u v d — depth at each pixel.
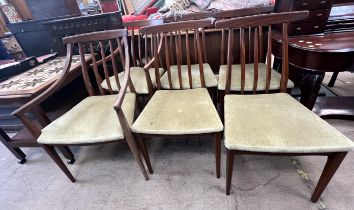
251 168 1.17
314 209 0.93
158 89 1.31
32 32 1.78
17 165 1.43
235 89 1.18
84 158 1.42
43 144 1.01
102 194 1.14
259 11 1.44
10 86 1.23
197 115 0.97
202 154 1.32
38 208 1.11
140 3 2.59
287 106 0.95
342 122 1.44
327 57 1.01
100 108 1.15
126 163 1.33
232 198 1.02
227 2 1.73
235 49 1.81
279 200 0.99
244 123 0.87
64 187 1.21
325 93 1.79
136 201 1.08
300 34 1.25
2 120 1.58
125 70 1.11
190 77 1.23
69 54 1.21
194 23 1.08
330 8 1.16
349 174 1.07
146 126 0.96
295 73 1.63
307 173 1.11
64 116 1.13
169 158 1.32
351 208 0.92
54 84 1.15
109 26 1.65
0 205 1.15
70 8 1.85
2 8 1.85
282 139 0.77
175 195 1.08
